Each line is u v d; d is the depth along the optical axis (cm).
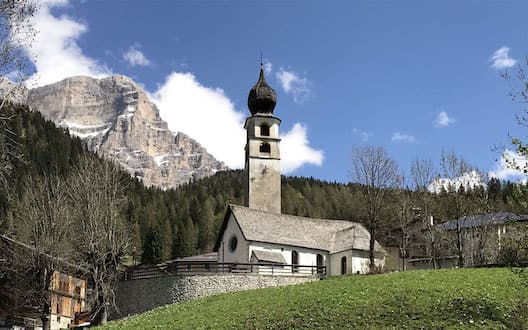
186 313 4519
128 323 4628
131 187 17962
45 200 6216
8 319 5656
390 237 8888
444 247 8425
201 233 16300
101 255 5850
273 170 8638
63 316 6888
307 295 4353
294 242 7312
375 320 3547
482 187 7675
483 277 4503
